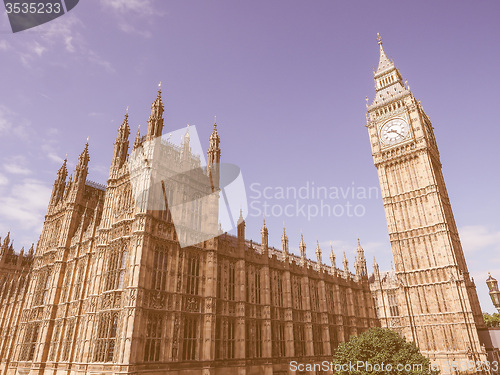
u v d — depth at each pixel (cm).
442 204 7194
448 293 6500
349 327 6166
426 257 6969
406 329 6681
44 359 4381
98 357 3278
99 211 5184
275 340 4612
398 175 7925
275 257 5159
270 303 4734
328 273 6569
